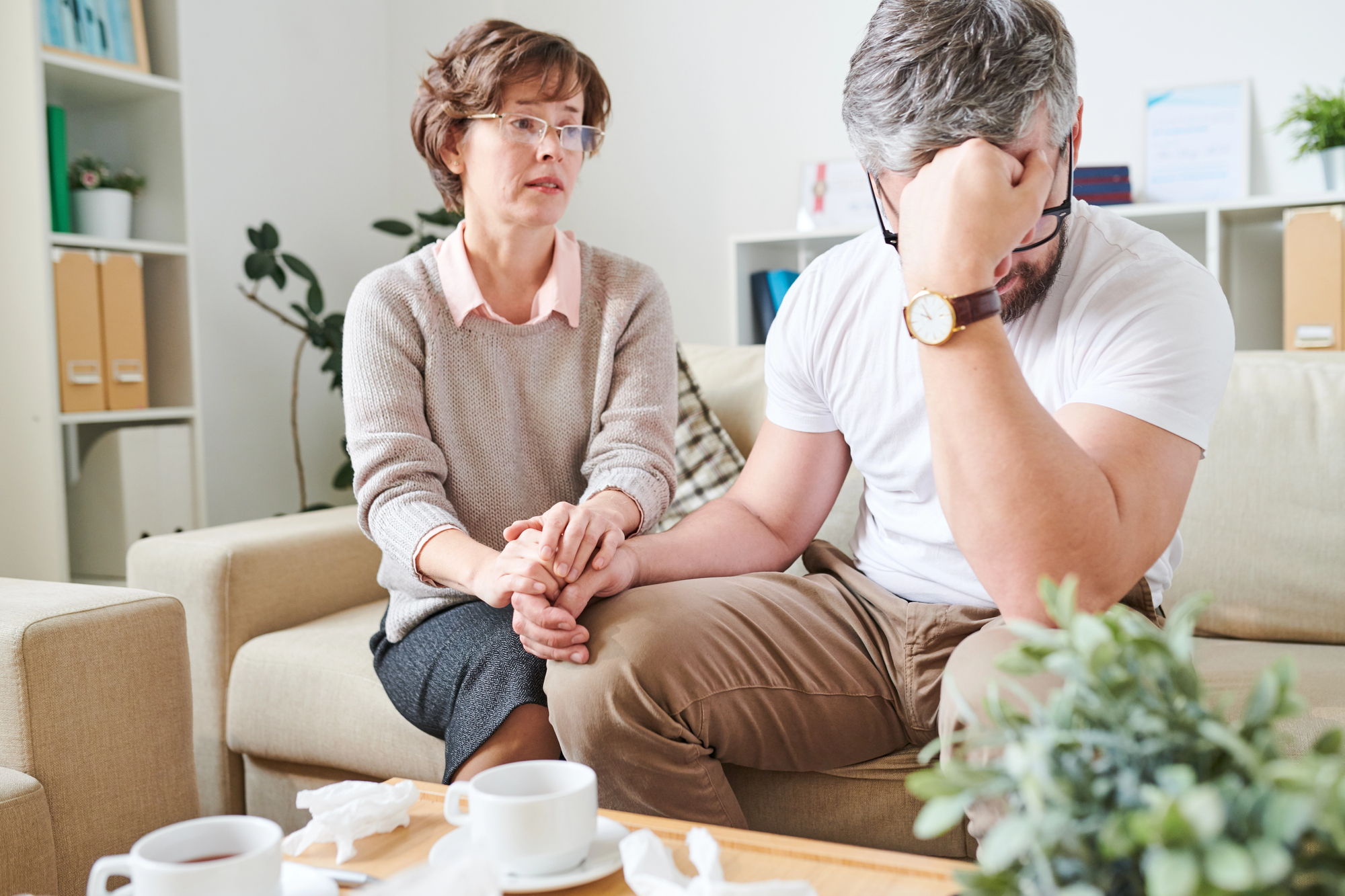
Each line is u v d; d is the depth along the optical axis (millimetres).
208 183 2963
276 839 618
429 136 1451
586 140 1403
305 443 3271
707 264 3125
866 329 1170
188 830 637
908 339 1133
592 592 1072
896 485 1175
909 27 920
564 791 711
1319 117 2277
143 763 1250
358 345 1371
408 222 3439
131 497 2426
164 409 2479
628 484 1326
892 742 1097
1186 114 2502
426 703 1236
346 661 1457
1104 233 1062
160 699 1274
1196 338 953
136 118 2570
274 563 1624
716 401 1868
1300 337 2191
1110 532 826
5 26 2230
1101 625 445
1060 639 463
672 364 1511
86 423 2520
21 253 2258
